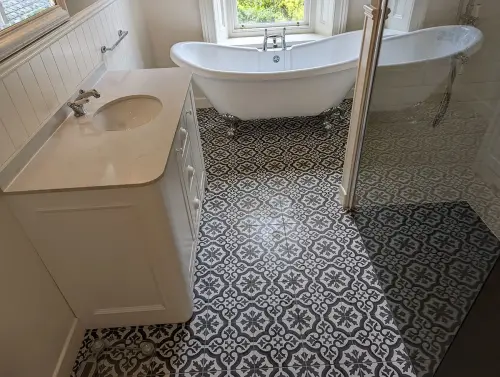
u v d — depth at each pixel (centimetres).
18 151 122
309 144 289
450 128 215
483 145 209
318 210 223
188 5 311
